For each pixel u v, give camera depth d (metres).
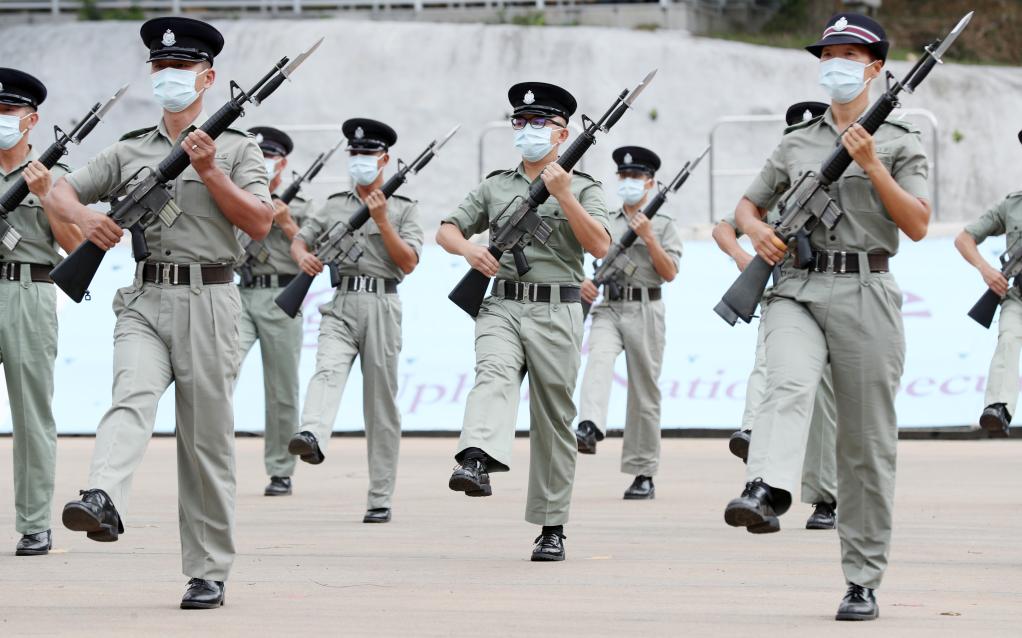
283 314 20.73
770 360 10.94
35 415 14.46
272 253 20.91
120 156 11.62
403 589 12.38
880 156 10.90
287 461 20.61
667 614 11.14
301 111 48.47
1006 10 58.72
